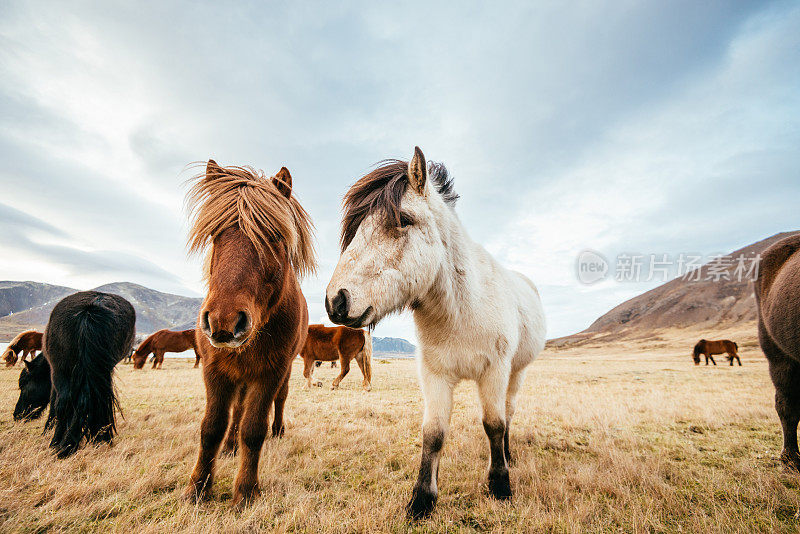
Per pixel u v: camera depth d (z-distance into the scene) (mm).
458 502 2592
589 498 2641
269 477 2883
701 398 7234
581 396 7633
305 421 5133
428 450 2455
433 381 2570
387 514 2330
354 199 2439
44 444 3572
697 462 3510
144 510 2354
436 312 2518
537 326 4074
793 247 3080
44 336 3643
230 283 1979
